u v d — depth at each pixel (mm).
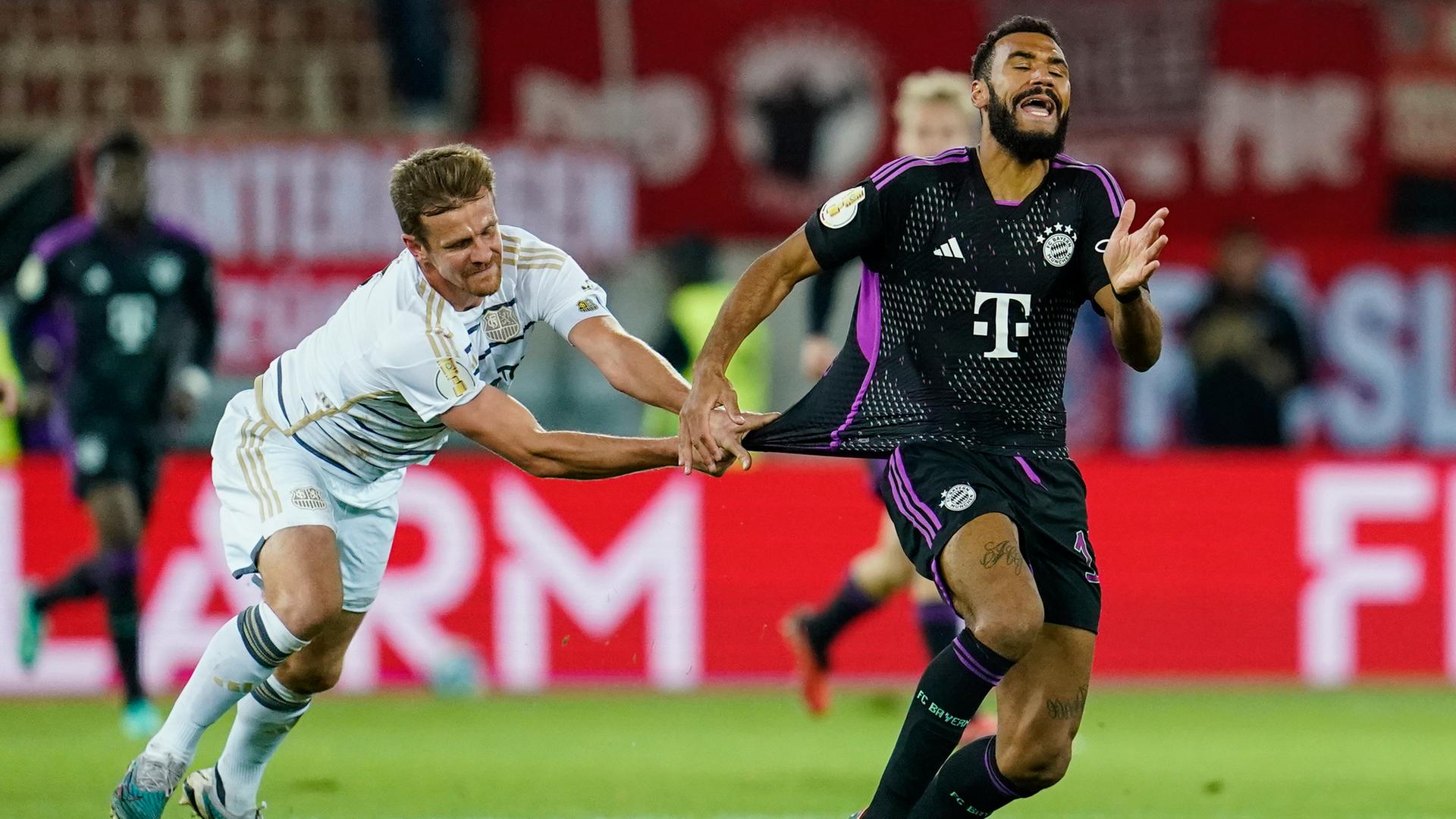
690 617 33812
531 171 44250
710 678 33781
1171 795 22750
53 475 32875
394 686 33219
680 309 39719
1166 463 34688
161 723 28734
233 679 17109
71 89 50062
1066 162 16281
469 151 16156
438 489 33438
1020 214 15984
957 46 46906
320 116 50250
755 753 26094
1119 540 34594
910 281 16156
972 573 15094
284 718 18281
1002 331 16000
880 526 34156
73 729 28625
